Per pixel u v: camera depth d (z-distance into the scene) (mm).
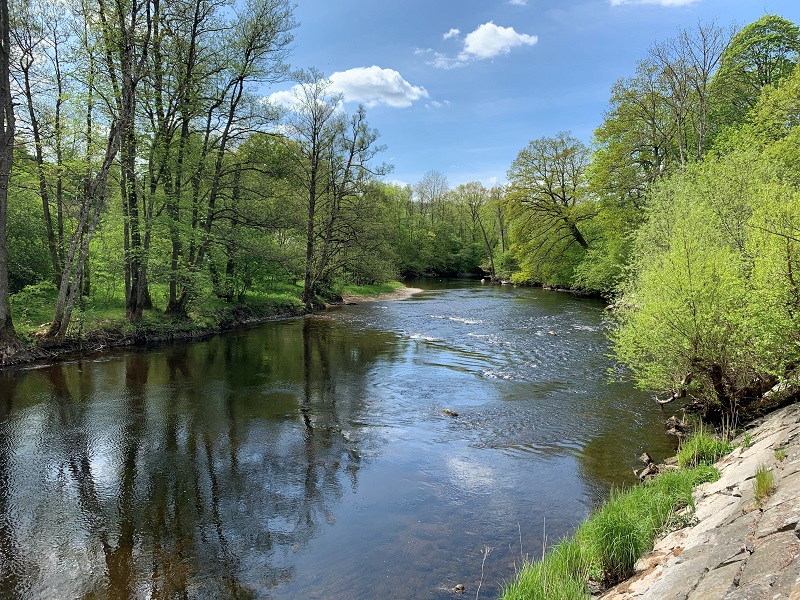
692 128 29547
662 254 12086
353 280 43969
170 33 19188
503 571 5695
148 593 5387
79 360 16297
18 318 17469
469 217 78438
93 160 18438
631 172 31766
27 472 8344
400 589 5414
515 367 16156
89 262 21969
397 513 7117
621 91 30609
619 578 5031
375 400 12641
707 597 3523
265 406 12047
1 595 5312
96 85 17234
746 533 4238
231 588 5480
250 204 25625
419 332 23547
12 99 17031
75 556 6047
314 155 33000
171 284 22266
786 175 14266
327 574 5719
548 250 43906
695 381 9594
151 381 14117
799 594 2861
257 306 28734
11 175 18031
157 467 8586
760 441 6980
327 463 8836
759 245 8477
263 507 7273
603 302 36406
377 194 40406
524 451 9305
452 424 10859
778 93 19297
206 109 21859
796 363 7699
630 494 6750
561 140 42500
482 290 50188
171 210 20969
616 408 11734
